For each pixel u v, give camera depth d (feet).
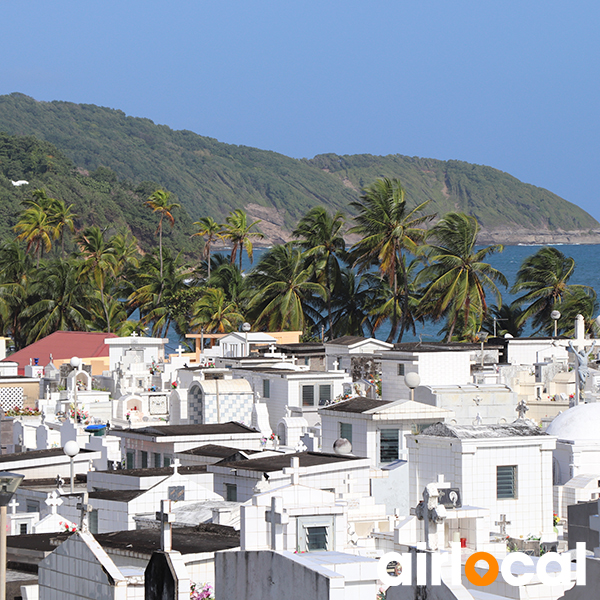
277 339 416.05
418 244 490.08
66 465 195.83
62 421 256.32
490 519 141.59
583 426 184.34
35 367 349.82
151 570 91.66
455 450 150.92
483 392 220.64
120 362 354.74
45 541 122.52
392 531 119.24
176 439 199.93
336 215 529.45
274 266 516.32
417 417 197.98
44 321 563.89
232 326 527.40
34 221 643.45
